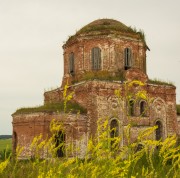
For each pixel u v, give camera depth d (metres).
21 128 30.06
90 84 29.70
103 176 4.06
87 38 33.44
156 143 4.43
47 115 28.69
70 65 35.19
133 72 31.69
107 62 32.59
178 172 4.55
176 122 33.69
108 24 34.78
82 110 29.52
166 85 33.56
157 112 32.47
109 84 30.02
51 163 4.61
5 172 6.62
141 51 34.38
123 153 4.30
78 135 28.19
